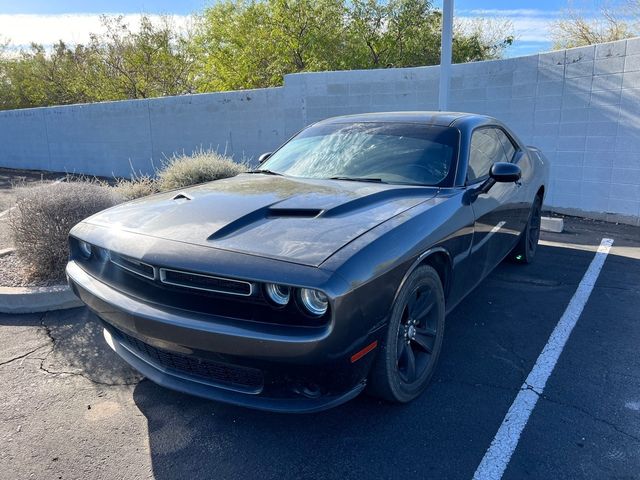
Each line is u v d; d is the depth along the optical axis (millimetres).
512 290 4582
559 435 2553
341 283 2072
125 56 20000
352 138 3922
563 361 3303
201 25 19516
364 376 2395
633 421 2660
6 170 16406
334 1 16484
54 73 25094
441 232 2811
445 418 2705
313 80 9734
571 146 7520
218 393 2398
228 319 2227
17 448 2516
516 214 4438
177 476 2324
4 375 3211
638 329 3760
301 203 2785
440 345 3053
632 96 6770
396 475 2297
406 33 17484
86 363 3371
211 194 3105
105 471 2357
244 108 11344
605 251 5820
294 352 2094
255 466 2381
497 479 2260
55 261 4684
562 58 7359
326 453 2457
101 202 4938
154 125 12836
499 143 4445
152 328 2363
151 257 2357
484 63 8203
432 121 3904
